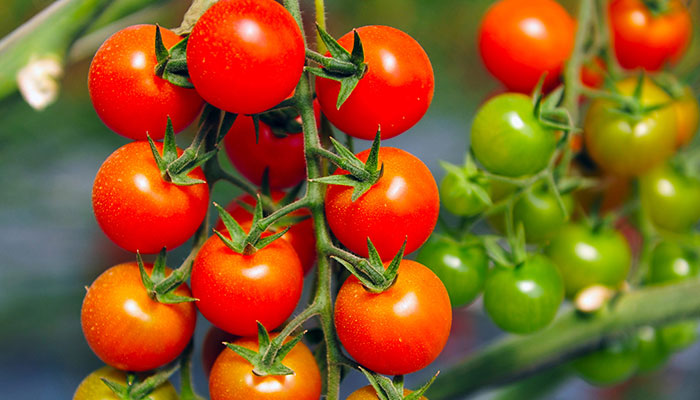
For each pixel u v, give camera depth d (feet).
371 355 1.50
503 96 1.75
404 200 1.51
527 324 1.77
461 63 3.09
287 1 1.52
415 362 1.50
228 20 1.47
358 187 1.49
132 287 1.55
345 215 1.51
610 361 2.06
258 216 1.50
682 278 2.01
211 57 1.47
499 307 1.77
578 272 1.92
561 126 1.72
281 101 1.52
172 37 1.55
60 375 3.40
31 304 2.86
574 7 2.99
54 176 2.68
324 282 1.52
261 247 1.51
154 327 1.54
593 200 1.96
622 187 1.98
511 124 1.72
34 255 2.90
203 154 1.53
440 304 1.51
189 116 1.55
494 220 1.86
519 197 1.82
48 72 1.91
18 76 1.90
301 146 1.64
